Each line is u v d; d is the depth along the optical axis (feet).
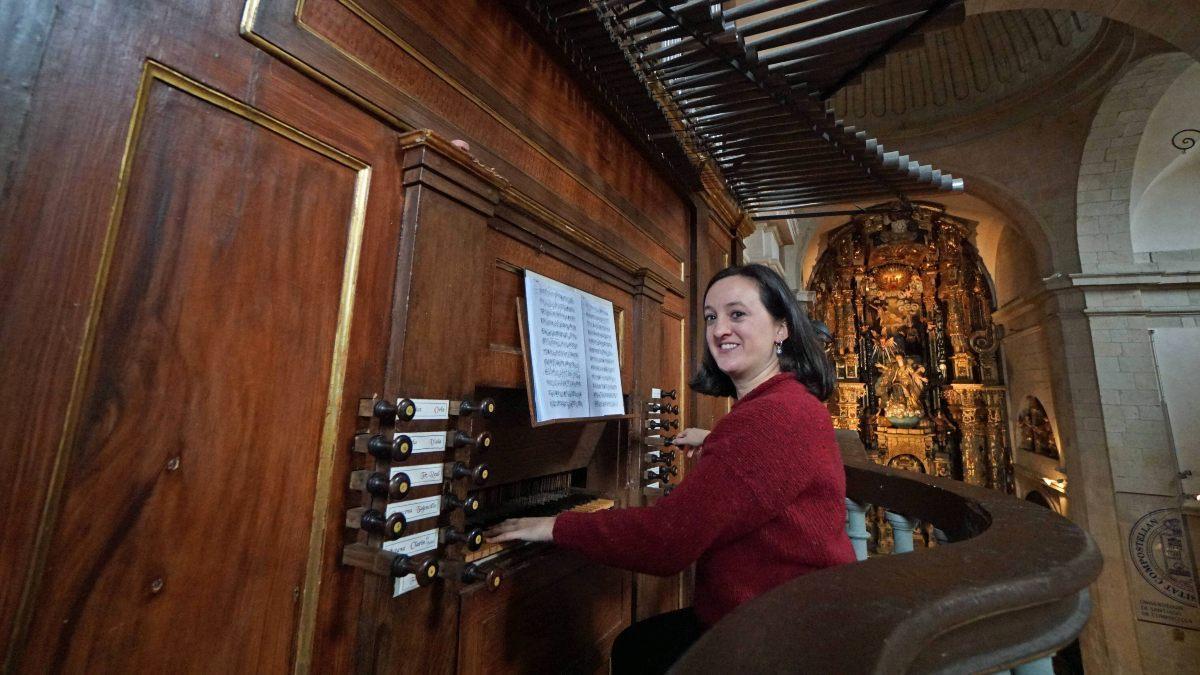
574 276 4.77
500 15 4.03
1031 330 25.16
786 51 4.72
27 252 1.60
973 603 1.30
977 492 3.19
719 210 9.39
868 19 4.24
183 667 1.93
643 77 5.06
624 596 5.06
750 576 2.57
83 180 1.73
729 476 2.44
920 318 34.53
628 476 5.41
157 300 1.91
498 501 4.40
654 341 6.07
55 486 1.62
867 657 1.00
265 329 2.27
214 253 2.09
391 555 2.51
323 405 2.52
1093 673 19.56
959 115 21.58
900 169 7.14
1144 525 17.95
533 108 4.35
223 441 2.10
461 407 3.06
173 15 2.00
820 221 30.60
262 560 2.23
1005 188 21.53
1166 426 17.99
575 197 4.91
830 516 2.59
